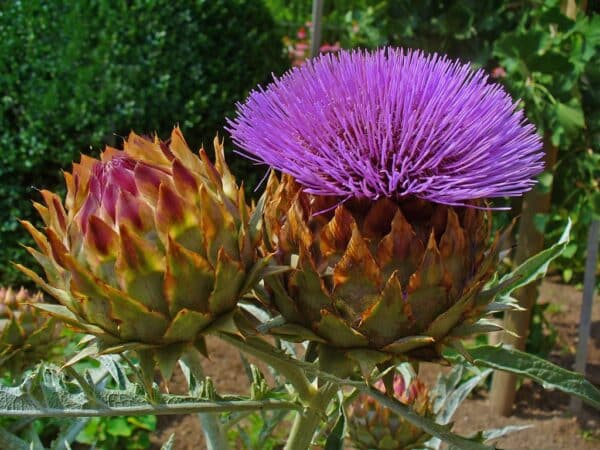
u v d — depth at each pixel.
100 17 0.89
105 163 0.30
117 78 0.89
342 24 1.27
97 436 0.68
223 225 0.30
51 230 0.30
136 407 0.32
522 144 0.32
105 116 0.89
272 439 0.67
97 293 0.29
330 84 0.33
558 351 0.89
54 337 0.46
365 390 0.31
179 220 0.29
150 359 0.30
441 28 0.70
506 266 0.75
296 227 0.32
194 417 0.75
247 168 0.92
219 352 0.84
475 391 0.80
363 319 0.30
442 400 0.45
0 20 0.91
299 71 0.34
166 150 0.31
